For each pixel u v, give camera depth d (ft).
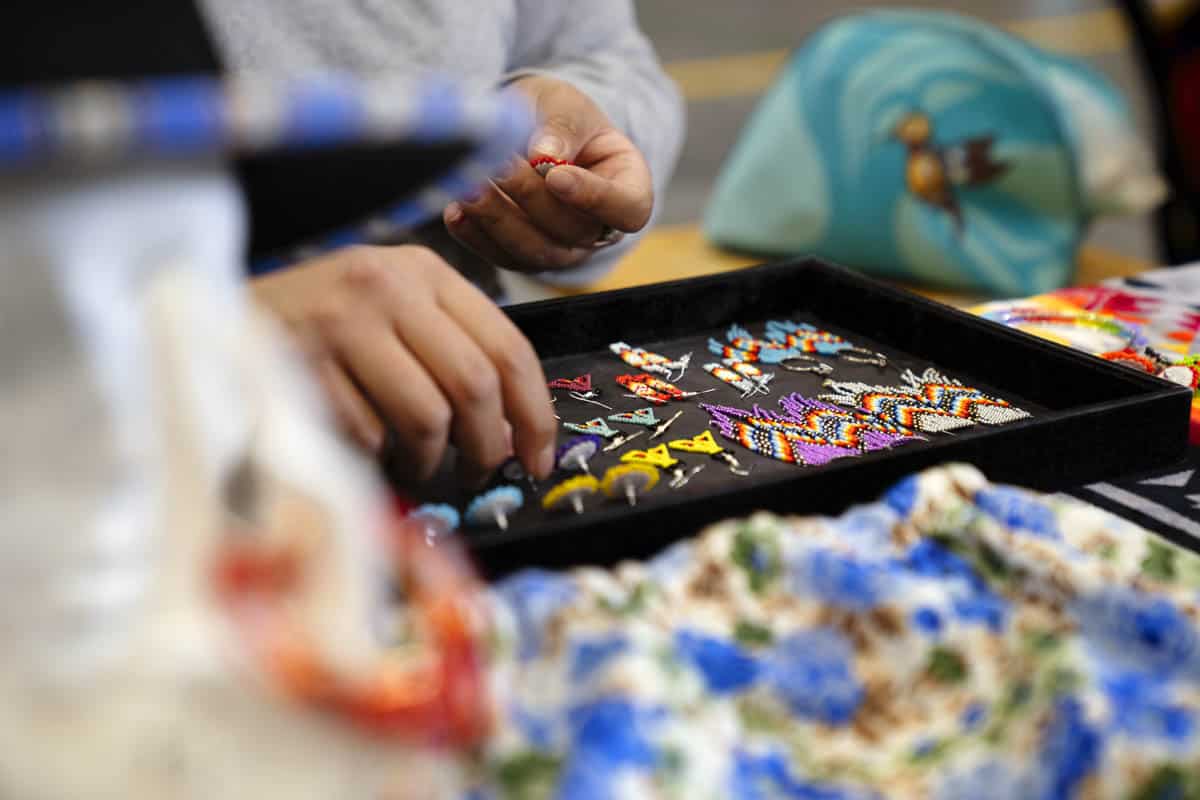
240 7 4.29
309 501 1.40
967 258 7.94
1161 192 7.82
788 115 8.39
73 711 1.33
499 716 1.74
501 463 2.77
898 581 2.02
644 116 5.19
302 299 2.43
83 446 1.29
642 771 1.62
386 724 1.40
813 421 3.37
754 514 2.60
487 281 5.21
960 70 7.97
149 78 1.39
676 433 3.30
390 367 2.44
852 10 21.21
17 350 1.25
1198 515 2.91
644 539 2.50
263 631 1.38
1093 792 1.70
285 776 1.37
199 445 1.34
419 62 4.55
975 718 1.90
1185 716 1.77
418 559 1.58
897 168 8.00
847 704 1.94
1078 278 7.86
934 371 3.75
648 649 1.82
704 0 22.44
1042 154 7.77
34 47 1.33
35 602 1.30
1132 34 7.61
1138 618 1.96
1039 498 2.26
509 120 1.42
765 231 8.27
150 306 1.31
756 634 2.01
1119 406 3.01
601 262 5.20
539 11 5.23
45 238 1.20
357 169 1.49
